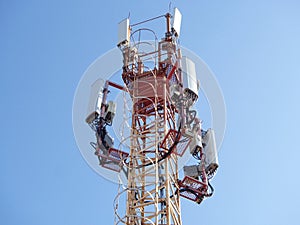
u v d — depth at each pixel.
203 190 22.44
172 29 26.12
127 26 26.36
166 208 19.95
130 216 19.58
